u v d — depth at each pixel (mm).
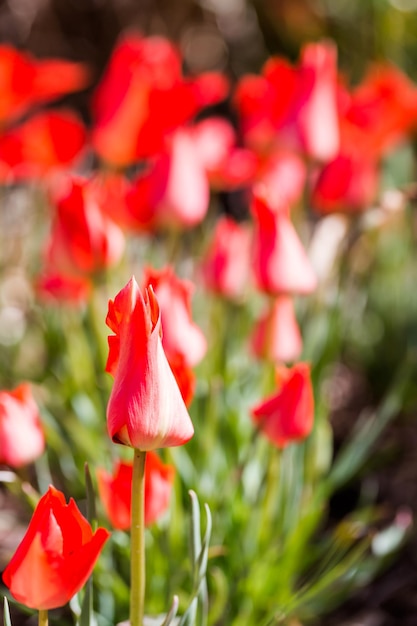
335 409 1269
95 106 966
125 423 594
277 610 791
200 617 744
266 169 995
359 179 978
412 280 1367
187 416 605
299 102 908
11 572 591
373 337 1331
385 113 1009
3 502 1043
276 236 790
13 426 725
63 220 803
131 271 1087
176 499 814
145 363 588
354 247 1291
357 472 1122
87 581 653
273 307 820
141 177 879
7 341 1232
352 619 940
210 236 1207
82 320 1019
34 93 987
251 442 886
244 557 845
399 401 1218
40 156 963
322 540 1036
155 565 804
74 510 590
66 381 983
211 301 1044
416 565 1008
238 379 982
